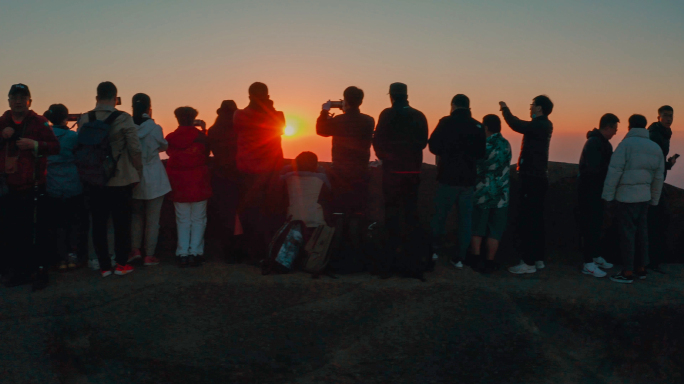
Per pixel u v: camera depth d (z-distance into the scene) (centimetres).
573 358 370
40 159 407
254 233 480
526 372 357
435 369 355
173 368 346
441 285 430
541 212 471
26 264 424
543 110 466
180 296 405
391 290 420
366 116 455
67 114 460
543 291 427
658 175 448
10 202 406
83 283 418
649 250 495
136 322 378
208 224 518
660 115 491
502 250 531
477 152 443
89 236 446
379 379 347
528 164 464
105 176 414
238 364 352
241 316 390
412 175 446
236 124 456
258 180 460
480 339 379
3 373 334
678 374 367
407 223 449
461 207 459
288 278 434
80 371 343
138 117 453
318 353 363
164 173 459
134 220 466
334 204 461
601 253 520
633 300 411
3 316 369
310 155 471
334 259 447
